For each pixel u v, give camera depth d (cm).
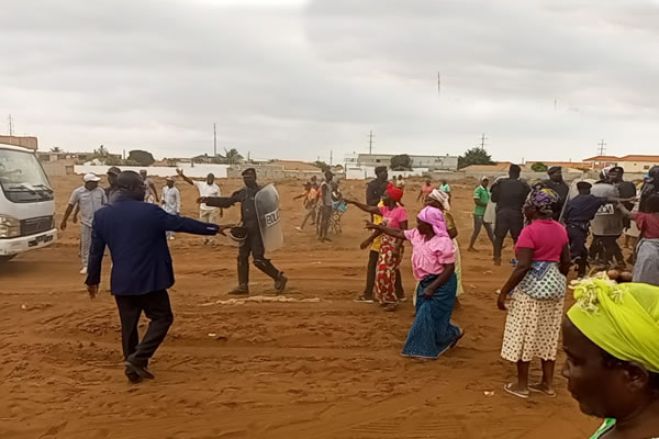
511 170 1274
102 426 525
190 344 748
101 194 1234
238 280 1107
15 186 1243
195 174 6312
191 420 538
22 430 518
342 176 6178
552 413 559
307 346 745
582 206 1122
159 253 624
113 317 854
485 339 782
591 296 165
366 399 586
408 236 726
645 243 671
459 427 532
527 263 562
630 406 161
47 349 718
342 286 1088
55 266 1336
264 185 1019
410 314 882
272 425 530
